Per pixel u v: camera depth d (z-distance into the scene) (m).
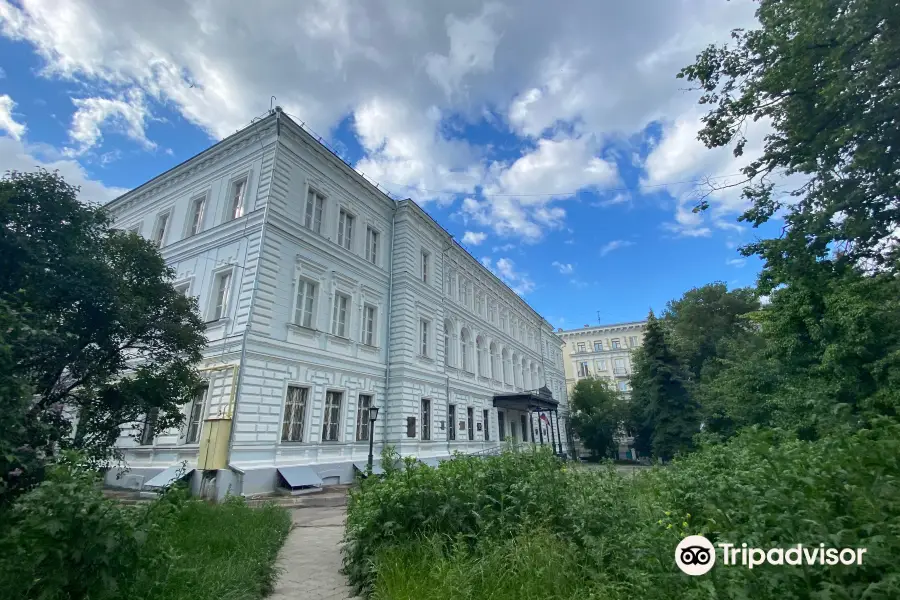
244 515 8.13
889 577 2.56
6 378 4.82
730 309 36.31
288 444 15.53
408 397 21.50
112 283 7.81
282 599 5.34
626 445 45.25
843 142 8.05
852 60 7.95
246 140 18.53
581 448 46.16
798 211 9.75
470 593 3.99
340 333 19.38
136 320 8.31
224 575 4.98
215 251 17.56
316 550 7.69
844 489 3.36
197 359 9.96
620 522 4.83
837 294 11.59
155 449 15.84
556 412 40.25
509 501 5.75
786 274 10.45
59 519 3.50
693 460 6.62
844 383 11.14
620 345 69.25
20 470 5.11
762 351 17.17
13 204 6.69
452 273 29.38
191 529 6.63
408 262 23.53
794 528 3.10
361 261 21.03
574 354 71.38
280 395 15.62
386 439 20.48
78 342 7.71
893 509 3.09
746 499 3.68
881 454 3.46
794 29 8.77
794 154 9.64
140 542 3.85
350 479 17.39
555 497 5.50
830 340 12.02
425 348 24.69
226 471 13.28
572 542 4.68
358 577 5.52
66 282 7.01
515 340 39.34
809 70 8.55
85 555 3.57
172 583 4.27
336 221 20.12
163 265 9.64
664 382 27.23
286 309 16.61
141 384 8.66
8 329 4.96
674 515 4.46
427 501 5.66
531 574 4.16
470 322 30.59
